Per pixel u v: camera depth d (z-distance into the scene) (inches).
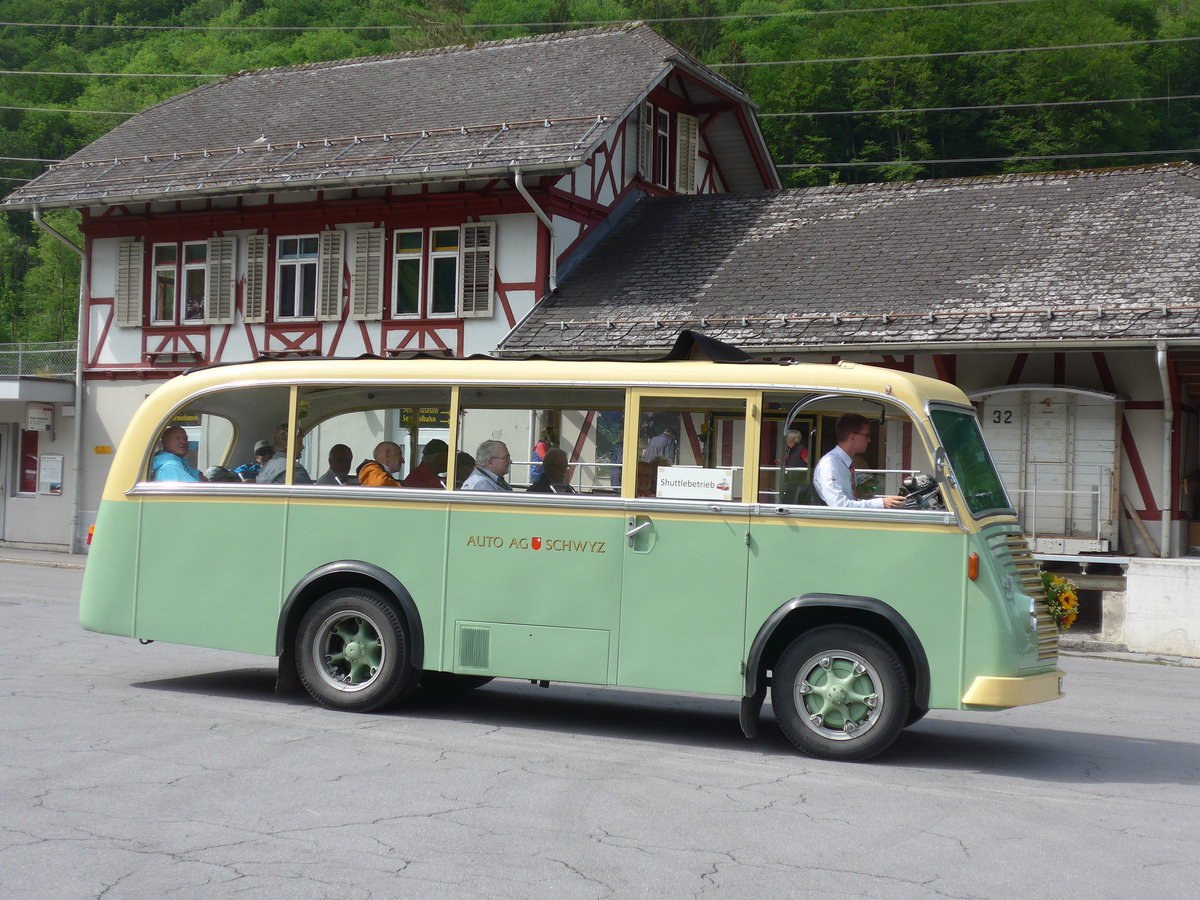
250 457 406.0
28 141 2672.2
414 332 1045.8
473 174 971.9
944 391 359.6
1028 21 1985.7
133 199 1106.7
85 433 1179.3
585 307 950.4
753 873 231.1
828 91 2031.3
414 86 1182.9
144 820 255.4
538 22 2283.5
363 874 223.6
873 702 336.5
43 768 297.4
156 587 409.7
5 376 1142.3
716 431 357.7
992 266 857.5
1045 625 353.4
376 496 386.0
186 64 2630.4
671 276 959.6
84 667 460.4
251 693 414.6
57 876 219.8
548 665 366.3
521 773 307.4
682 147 1170.0
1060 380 808.9
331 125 1141.7
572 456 370.6
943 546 335.6
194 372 416.2
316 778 294.7
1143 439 791.1
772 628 345.4
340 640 389.7
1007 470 819.4
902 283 864.3
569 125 1004.6
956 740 382.9
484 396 379.9
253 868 225.6
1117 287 795.4
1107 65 1895.9
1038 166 1887.3
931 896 221.3
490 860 233.8
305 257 1102.4
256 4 2783.0
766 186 1266.0
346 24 2588.6
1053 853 252.5
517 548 370.9
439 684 440.8
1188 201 873.5
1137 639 659.4
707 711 422.0
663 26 2256.4
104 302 1178.0
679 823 265.1
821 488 347.3
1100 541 778.8
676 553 356.2
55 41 2915.8
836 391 349.1
